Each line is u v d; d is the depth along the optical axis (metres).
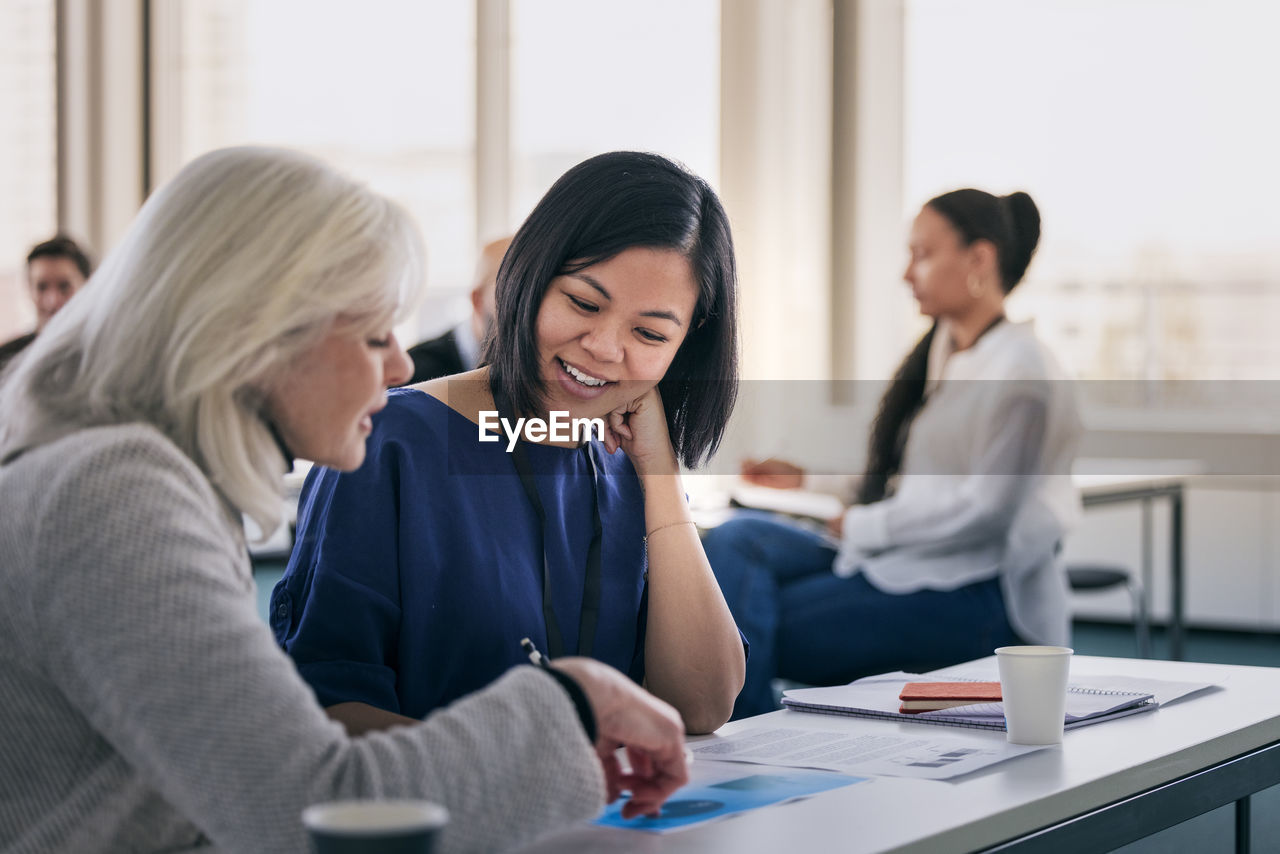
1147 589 4.81
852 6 5.31
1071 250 5.13
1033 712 1.08
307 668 1.20
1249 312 4.92
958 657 2.59
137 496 0.76
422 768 0.73
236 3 6.37
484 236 5.93
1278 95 4.83
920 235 2.92
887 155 5.32
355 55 6.18
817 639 2.62
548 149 5.84
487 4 5.88
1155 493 3.88
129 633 0.73
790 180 5.32
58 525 0.75
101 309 0.84
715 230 1.38
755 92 5.32
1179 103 4.97
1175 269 5.01
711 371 1.43
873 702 1.29
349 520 1.26
